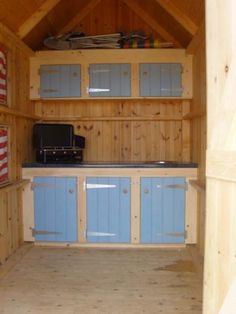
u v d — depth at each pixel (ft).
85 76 13.02
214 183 4.00
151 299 8.00
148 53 12.89
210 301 4.12
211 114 4.08
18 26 11.11
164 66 12.89
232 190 3.58
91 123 14.20
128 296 8.16
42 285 8.80
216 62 3.93
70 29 14.21
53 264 10.32
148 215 11.88
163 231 11.89
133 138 14.16
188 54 12.76
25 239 12.16
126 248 11.91
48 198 12.02
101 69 13.00
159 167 11.76
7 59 10.76
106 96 13.04
